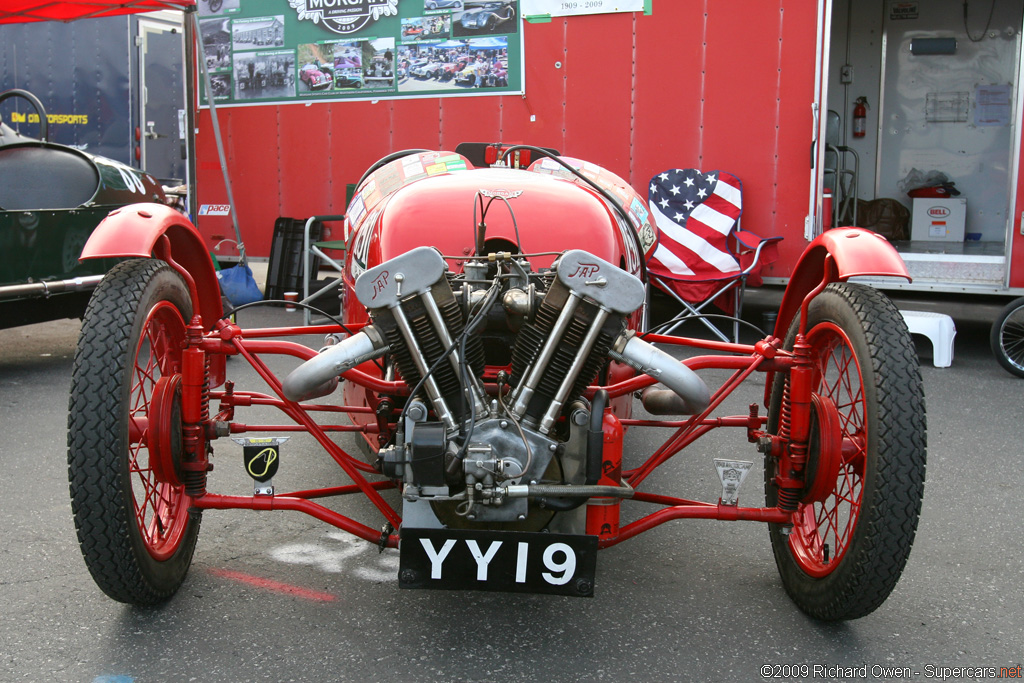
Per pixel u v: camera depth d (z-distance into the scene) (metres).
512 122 7.38
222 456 4.23
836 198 9.02
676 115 6.96
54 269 5.56
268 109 8.10
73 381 2.36
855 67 9.21
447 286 2.27
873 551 2.35
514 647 2.50
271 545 3.19
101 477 2.32
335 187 8.00
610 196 3.46
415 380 2.35
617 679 2.34
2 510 3.46
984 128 8.99
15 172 5.80
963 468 4.15
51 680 2.27
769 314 7.14
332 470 4.06
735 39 6.77
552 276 2.50
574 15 7.08
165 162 11.26
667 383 2.28
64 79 10.88
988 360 6.69
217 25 8.15
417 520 2.43
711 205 6.73
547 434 2.32
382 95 7.71
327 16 7.77
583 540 2.27
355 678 2.31
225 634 2.53
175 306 2.72
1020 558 3.17
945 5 8.89
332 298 8.79
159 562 2.58
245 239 8.41
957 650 2.53
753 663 2.44
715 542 3.31
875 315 2.50
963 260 6.51
